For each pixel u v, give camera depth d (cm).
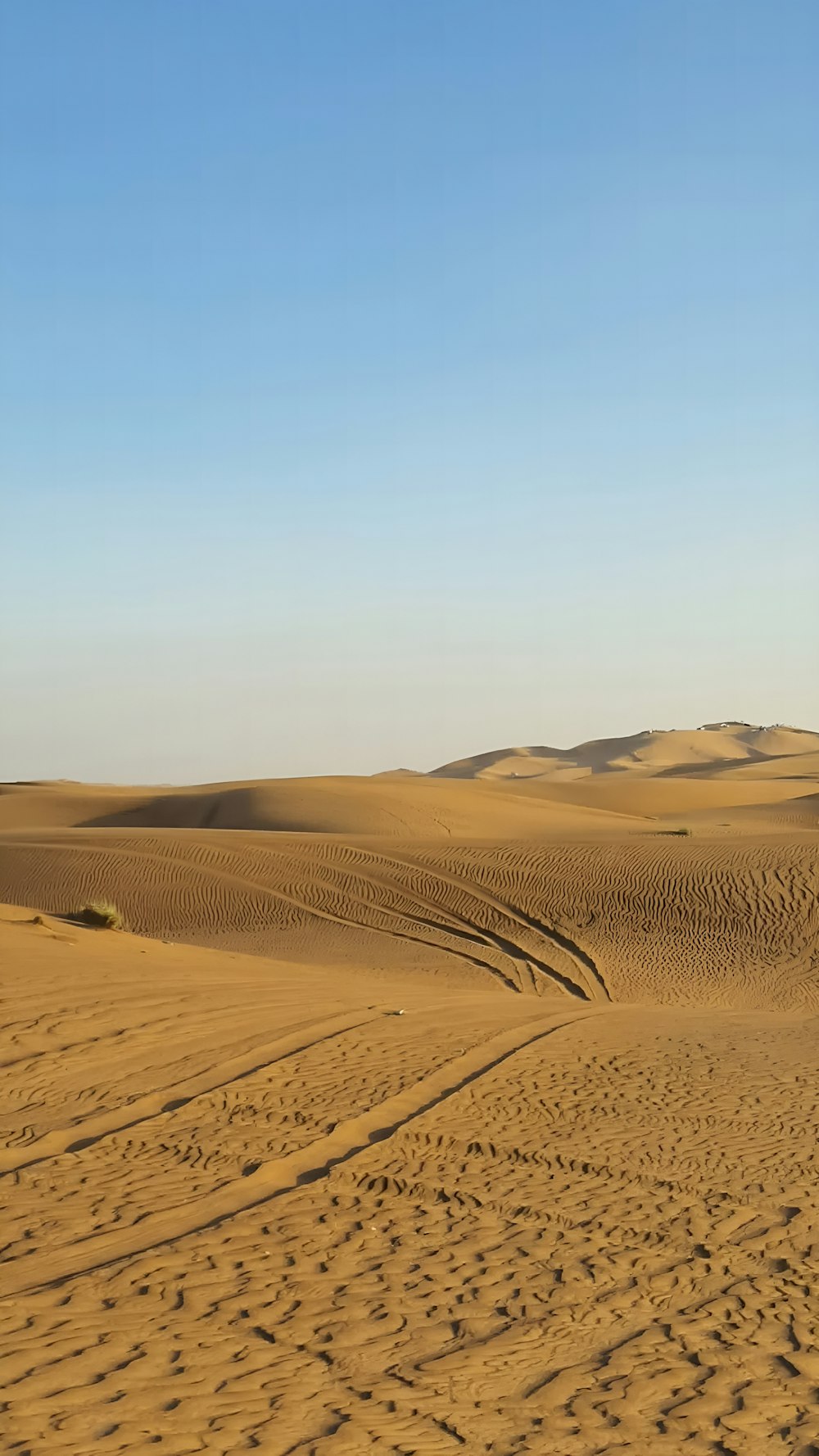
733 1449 556
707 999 2902
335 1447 536
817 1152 1081
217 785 9262
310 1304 710
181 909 4041
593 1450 550
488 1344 668
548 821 6569
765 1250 837
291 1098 1162
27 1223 817
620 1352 664
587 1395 608
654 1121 1172
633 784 10731
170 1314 680
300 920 3853
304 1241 813
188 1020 1438
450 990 2069
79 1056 1245
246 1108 1122
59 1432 534
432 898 3950
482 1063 1371
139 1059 1258
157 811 7769
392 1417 571
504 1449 545
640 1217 898
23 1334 641
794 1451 556
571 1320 707
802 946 3353
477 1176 979
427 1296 732
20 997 1445
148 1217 841
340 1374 618
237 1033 1402
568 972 3144
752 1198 950
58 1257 759
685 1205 927
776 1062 1481
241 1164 970
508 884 4006
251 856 4497
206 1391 587
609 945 3447
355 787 7581
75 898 4197
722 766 16850
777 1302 744
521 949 3409
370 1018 1572
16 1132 1022
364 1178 952
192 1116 1091
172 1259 766
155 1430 542
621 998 2898
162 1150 994
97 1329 653
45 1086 1149
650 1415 589
